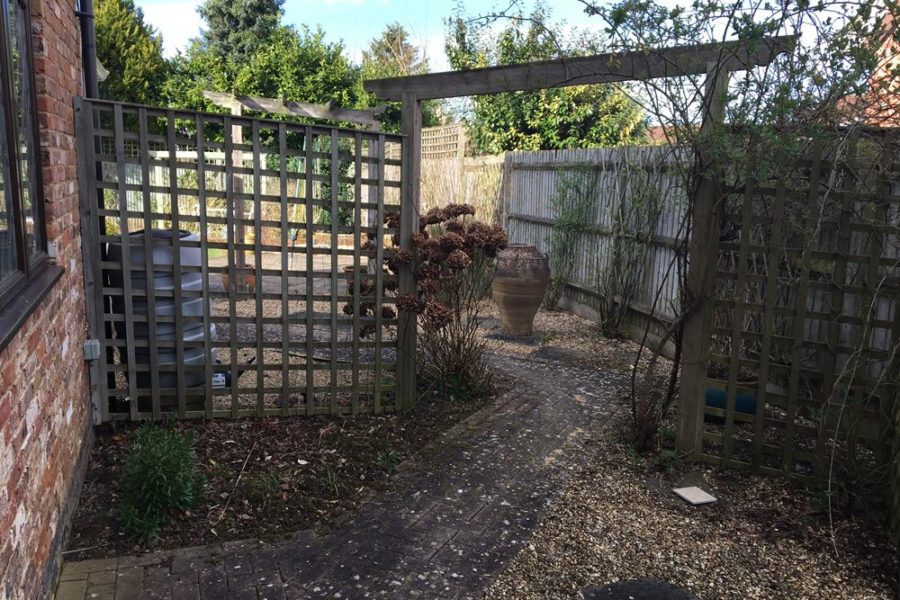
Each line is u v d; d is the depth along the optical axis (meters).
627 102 11.63
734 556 3.08
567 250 8.48
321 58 16.56
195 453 3.88
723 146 3.52
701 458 4.10
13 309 2.15
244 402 4.83
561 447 4.31
